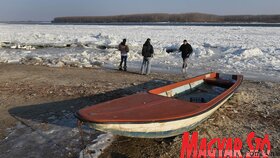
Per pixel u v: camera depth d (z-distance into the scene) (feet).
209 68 54.19
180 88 30.94
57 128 24.31
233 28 207.62
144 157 19.81
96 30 198.80
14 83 40.29
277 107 30.63
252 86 39.73
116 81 42.42
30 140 22.08
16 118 26.76
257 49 70.59
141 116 19.34
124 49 50.65
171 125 20.21
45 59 62.80
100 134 22.93
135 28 224.53
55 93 35.29
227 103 31.27
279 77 45.80
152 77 45.83
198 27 233.35
